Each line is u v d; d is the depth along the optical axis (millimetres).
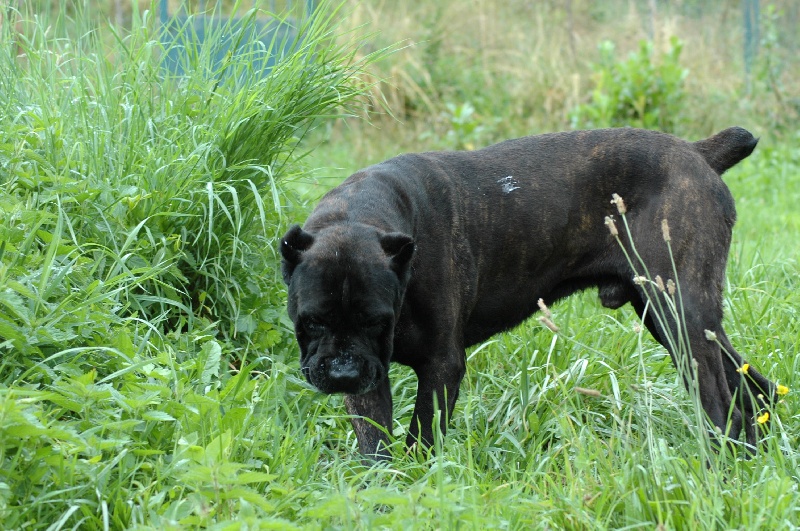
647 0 23156
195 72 7887
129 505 4824
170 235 7168
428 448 6262
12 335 5379
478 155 7098
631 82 17531
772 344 7805
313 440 6387
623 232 6922
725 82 19266
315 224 6191
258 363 6805
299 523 4926
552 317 8398
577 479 5344
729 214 6898
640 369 7441
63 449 4777
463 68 19500
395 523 4551
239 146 7566
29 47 8391
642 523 4816
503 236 6871
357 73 8406
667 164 6852
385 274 5738
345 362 5691
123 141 7648
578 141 7129
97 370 5844
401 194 6469
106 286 6242
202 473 4578
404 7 19594
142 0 18047
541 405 6883
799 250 10992
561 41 20594
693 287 6598
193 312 7230
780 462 5633
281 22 8227
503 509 5078
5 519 4441
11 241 6266
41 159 6988
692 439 6379
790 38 22078
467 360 7820
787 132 18328
